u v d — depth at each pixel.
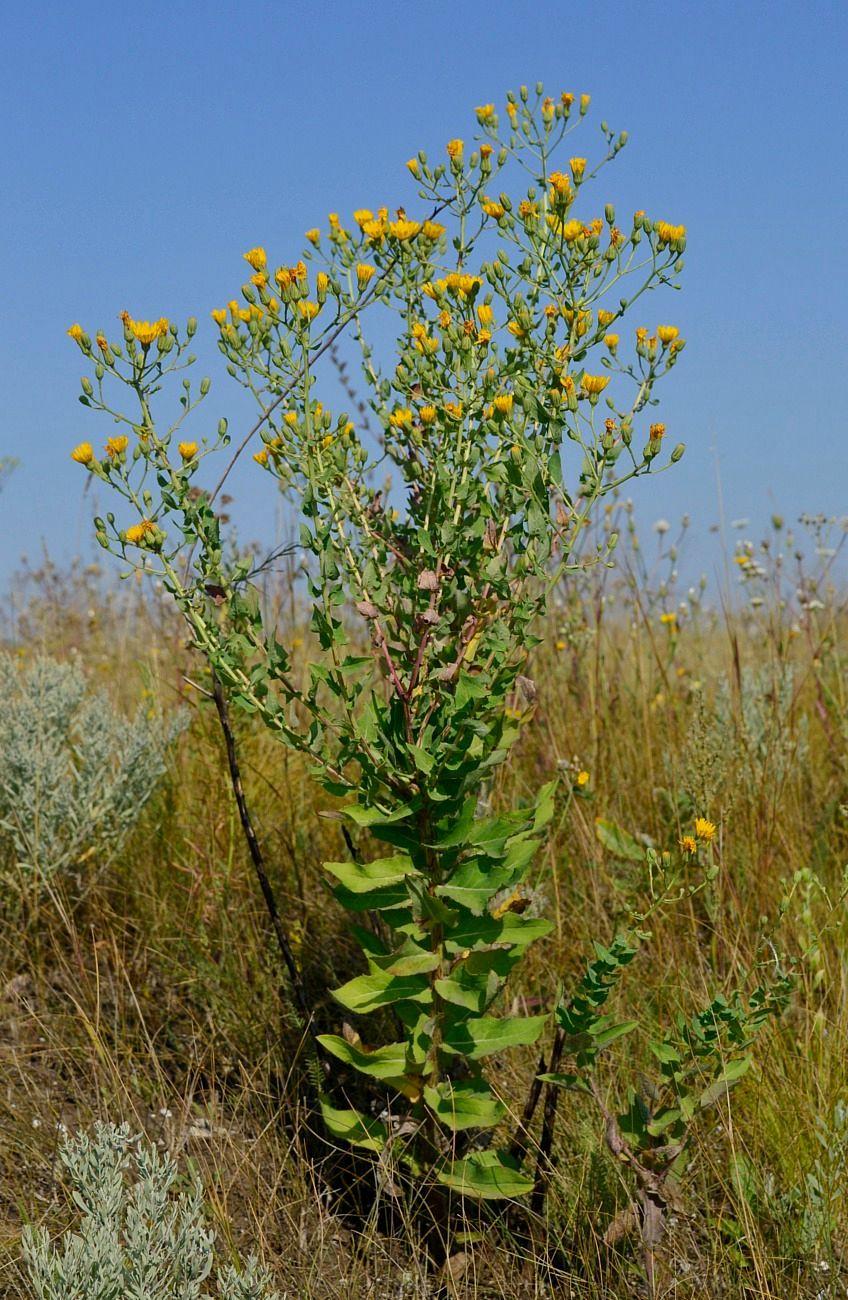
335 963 3.32
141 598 5.33
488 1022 2.42
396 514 2.57
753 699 4.54
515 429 2.23
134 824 3.92
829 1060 2.70
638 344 2.29
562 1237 2.43
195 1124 2.80
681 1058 2.37
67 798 3.66
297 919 3.47
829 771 4.55
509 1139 2.64
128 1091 2.83
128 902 3.77
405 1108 2.78
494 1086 2.80
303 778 4.18
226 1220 2.35
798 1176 2.48
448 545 2.27
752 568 5.14
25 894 3.51
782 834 3.71
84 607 6.38
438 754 2.28
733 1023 2.24
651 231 2.33
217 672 2.68
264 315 2.33
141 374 2.27
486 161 2.54
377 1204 2.45
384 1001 2.40
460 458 2.32
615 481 2.27
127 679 5.68
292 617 4.62
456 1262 2.36
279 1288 2.32
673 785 3.90
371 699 2.37
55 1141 2.71
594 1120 2.66
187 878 3.72
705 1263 2.36
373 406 2.51
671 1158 2.23
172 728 4.08
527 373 2.40
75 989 3.28
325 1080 2.90
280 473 2.40
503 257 2.37
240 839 3.76
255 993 3.23
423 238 2.52
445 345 2.31
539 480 2.26
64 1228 2.40
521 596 2.35
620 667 4.87
